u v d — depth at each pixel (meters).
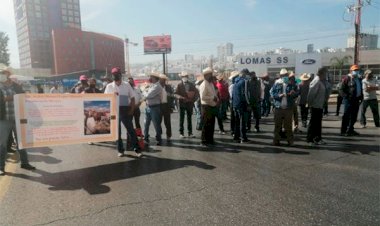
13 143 8.10
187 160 6.43
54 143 6.12
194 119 13.45
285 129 7.59
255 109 9.72
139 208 4.09
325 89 7.45
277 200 4.23
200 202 4.23
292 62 37.19
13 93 5.98
